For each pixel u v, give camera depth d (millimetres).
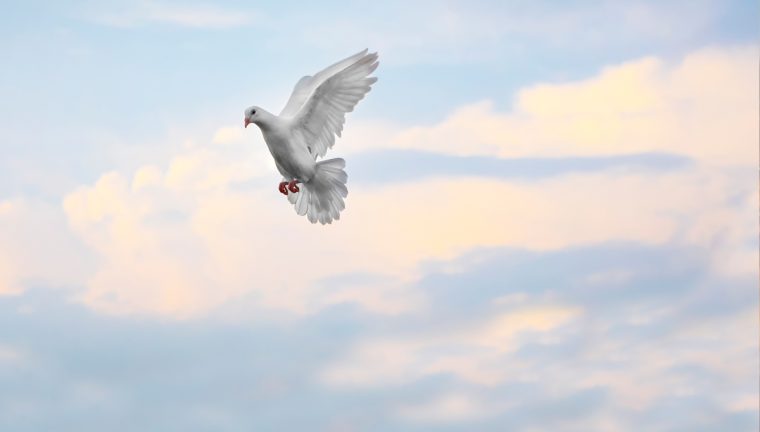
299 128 17375
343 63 17125
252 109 17141
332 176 17609
